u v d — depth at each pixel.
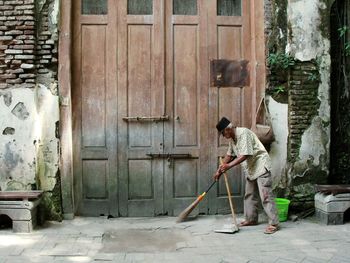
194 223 6.34
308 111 6.67
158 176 6.70
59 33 6.34
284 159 6.68
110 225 6.23
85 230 5.98
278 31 6.65
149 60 6.64
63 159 6.38
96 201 6.63
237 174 6.83
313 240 5.53
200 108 6.72
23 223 5.84
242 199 6.83
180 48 6.69
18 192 6.02
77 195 6.61
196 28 6.71
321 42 6.68
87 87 6.58
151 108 6.65
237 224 6.20
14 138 6.19
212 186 6.68
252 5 6.74
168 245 5.42
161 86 6.65
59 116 6.36
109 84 6.59
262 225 6.21
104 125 6.61
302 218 6.52
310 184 6.68
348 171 6.91
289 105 6.67
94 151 6.60
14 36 6.20
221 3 6.79
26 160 6.19
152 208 6.69
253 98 6.74
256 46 6.68
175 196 6.73
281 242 5.46
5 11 6.20
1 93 6.18
